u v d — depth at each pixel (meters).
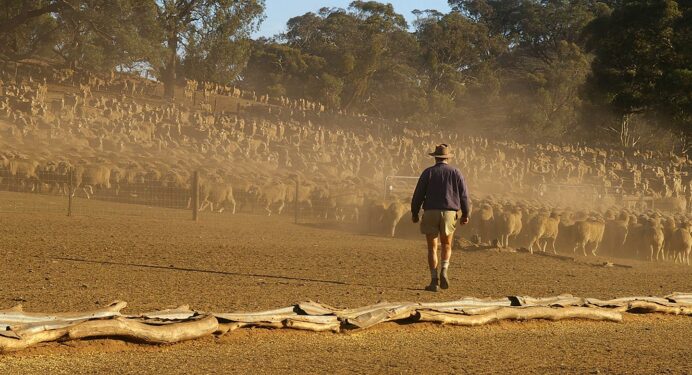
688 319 17.34
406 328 14.15
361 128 103.62
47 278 18.06
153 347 11.73
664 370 11.83
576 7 189.75
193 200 36.19
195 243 26.97
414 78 170.75
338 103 148.38
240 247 26.48
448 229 18.72
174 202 42.88
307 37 186.12
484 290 19.48
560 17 189.50
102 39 108.19
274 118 106.06
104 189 43.94
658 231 33.50
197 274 19.89
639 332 15.23
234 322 12.73
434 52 170.88
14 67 112.44
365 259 25.09
